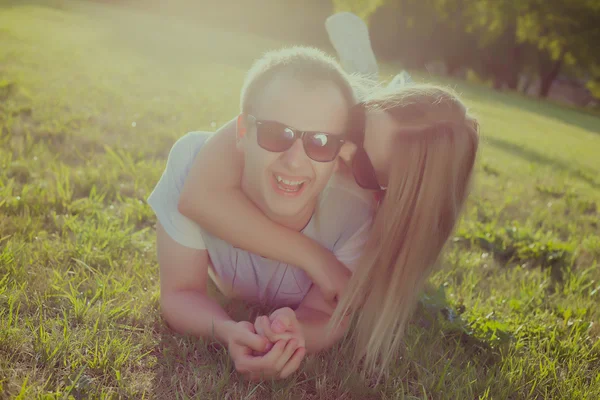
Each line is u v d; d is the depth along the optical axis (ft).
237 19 135.33
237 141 6.58
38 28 46.57
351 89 6.51
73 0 90.99
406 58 135.74
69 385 6.42
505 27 126.00
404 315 7.16
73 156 14.87
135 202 11.91
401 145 6.31
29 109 18.65
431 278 10.16
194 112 23.63
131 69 33.63
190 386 6.79
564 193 21.12
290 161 6.01
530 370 7.91
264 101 6.09
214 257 7.66
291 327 6.72
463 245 12.88
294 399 6.81
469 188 6.82
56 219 10.41
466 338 8.63
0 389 6.01
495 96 75.15
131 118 20.06
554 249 12.98
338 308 6.98
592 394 7.55
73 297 7.80
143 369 6.98
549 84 138.82
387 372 7.36
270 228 6.80
